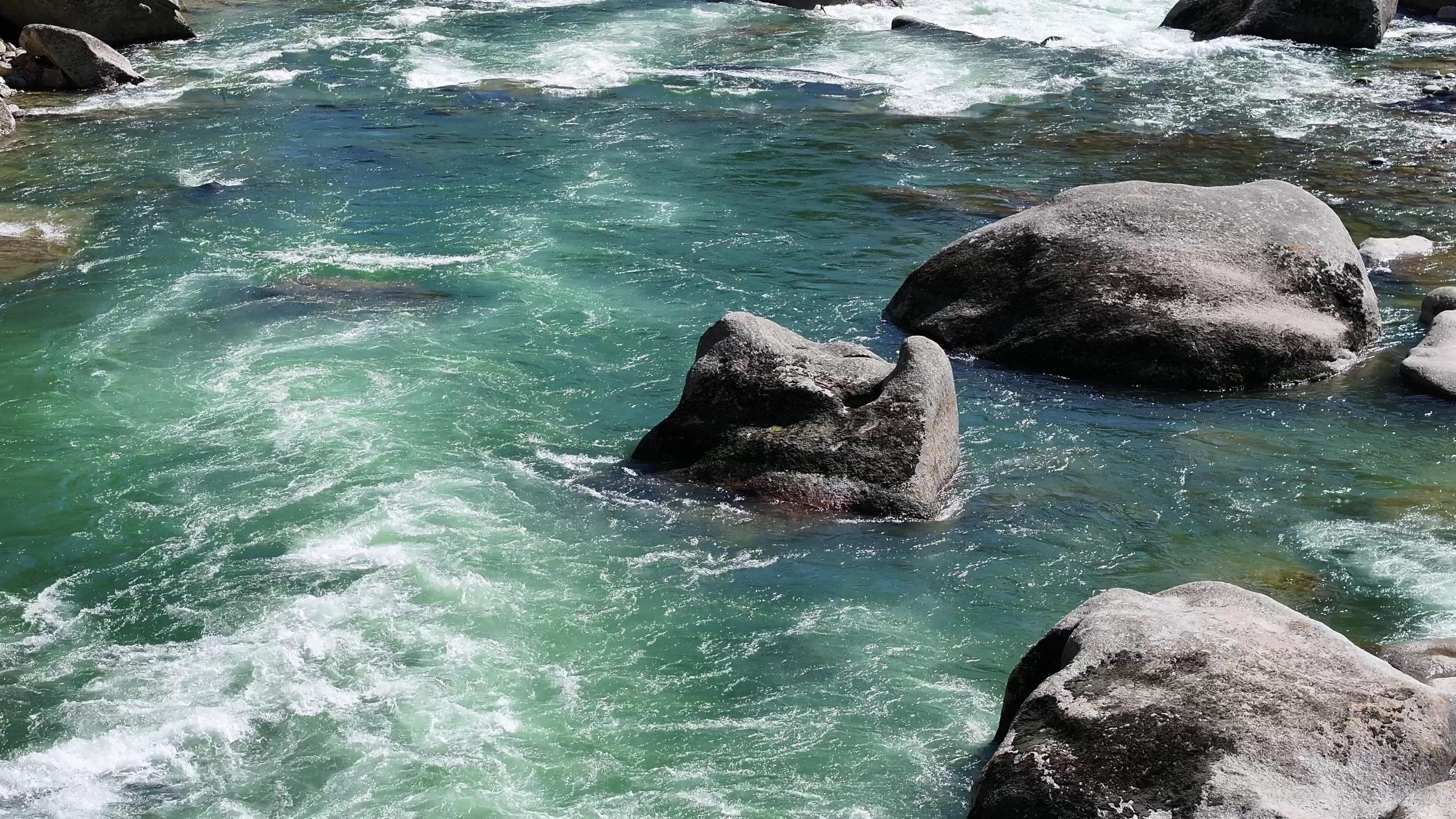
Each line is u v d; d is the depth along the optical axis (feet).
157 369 44.68
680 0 109.29
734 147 70.23
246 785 25.99
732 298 50.67
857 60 89.40
